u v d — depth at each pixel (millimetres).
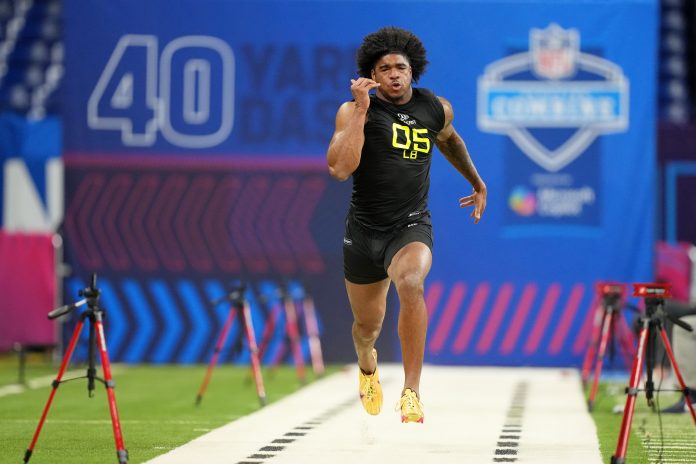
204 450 19812
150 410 27219
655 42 40375
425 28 40781
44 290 41656
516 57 40594
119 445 16844
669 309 26812
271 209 41188
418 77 19219
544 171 40531
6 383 34469
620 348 39875
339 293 40906
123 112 41469
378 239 18422
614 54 40438
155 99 41406
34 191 42469
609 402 29469
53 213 42438
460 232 40625
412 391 17125
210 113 41375
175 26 41406
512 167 40594
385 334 40844
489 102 40594
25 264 41688
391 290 40719
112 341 41375
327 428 23422
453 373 38781
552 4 40594
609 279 40344
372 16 41031
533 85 40594
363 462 18281
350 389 33156
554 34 40562
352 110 18266
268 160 41250
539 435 22328
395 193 18266
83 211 41531
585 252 40438
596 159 40438
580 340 40406
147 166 41406
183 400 29719
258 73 41250
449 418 25578
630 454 19656
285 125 41250
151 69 41406
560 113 40500
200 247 41281
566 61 40500
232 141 41250
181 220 41344
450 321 40781
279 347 41188
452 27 40688
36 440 19266
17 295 41656
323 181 41094
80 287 41469
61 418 25359
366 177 18281
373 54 18438
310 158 41156
